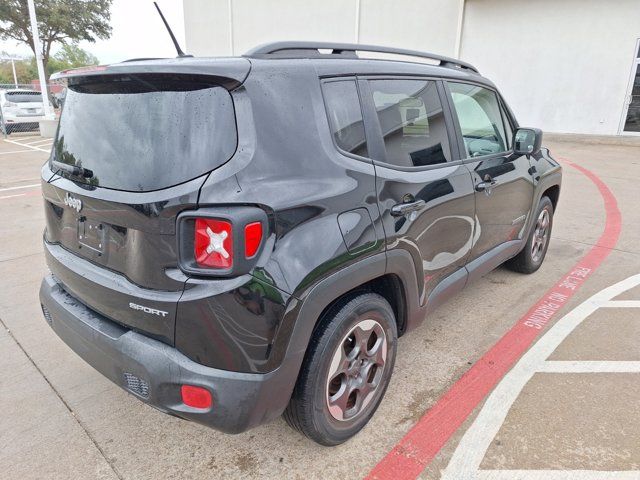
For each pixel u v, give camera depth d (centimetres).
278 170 185
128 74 188
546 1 1499
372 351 236
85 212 207
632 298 398
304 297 186
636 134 1449
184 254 175
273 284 178
